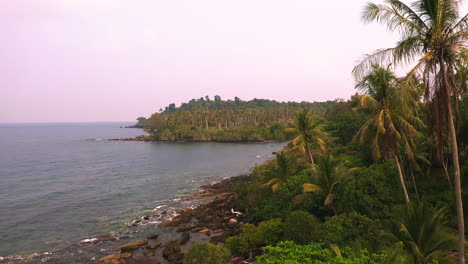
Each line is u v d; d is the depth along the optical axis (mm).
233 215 33562
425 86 12047
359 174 24047
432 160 29078
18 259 24562
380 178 23047
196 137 143375
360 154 39344
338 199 23047
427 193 25312
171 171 66500
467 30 11219
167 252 24312
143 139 156500
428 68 11773
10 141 167625
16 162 82750
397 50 12234
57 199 43594
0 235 29859
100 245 27141
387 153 19422
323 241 18234
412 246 13906
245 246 23109
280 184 30250
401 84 12086
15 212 37438
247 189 36906
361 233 18172
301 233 20719
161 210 37781
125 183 54531
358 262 10898
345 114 62094
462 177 25516
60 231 30844
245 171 64938
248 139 133625
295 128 34375
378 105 18781
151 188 50375
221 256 21406
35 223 33375
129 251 25500
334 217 19844
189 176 60750
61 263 23656
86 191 48438
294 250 12352
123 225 32406
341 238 17703
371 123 19000
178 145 127562
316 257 12477
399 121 18422
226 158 85438
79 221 33938
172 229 30812
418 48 12250
